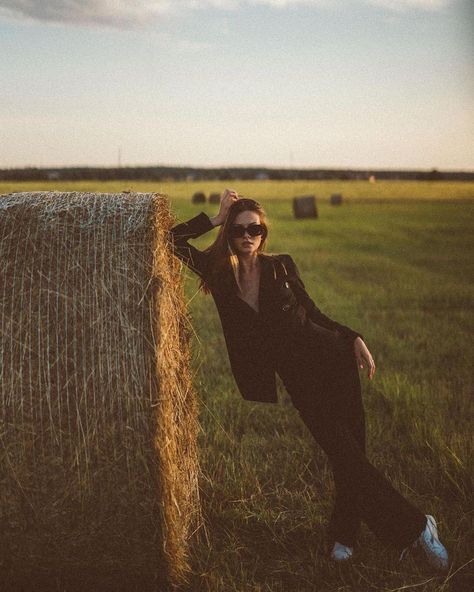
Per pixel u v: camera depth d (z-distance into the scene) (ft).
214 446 16.85
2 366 10.36
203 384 21.42
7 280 10.69
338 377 12.26
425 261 57.21
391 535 11.98
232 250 12.16
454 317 33.88
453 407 20.01
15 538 10.59
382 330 29.94
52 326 10.49
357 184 237.66
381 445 17.06
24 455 10.32
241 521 13.56
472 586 11.69
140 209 11.20
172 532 10.73
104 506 10.44
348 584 11.70
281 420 18.66
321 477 15.37
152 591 11.27
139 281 10.66
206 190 160.56
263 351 12.40
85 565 10.87
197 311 33.73
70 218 11.13
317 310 12.82
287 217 103.35
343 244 68.69
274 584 11.63
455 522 13.29
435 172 342.23
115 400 10.33
